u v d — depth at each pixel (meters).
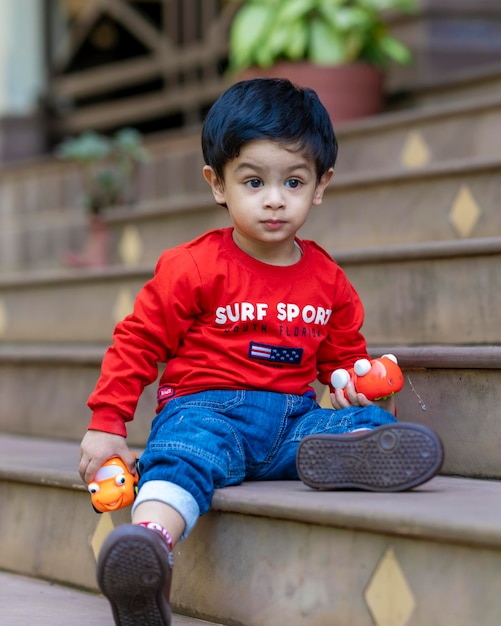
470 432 1.98
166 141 4.47
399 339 2.47
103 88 6.11
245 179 1.76
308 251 1.90
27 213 5.02
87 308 3.32
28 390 2.90
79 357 2.72
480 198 2.84
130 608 1.48
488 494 1.65
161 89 6.17
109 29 6.34
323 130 1.81
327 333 1.91
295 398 1.85
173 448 1.68
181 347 1.84
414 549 1.47
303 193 1.78
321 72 3.99
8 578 2.10
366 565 1.52
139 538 1.43
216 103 1.82
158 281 1.80
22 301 3.54
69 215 4.83
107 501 1.70
